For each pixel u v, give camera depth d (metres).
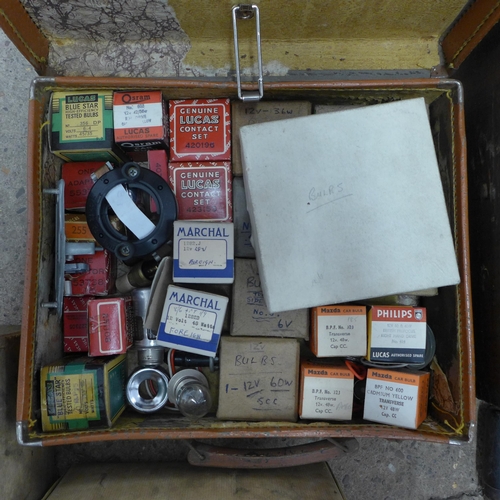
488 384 0.87
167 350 0.96
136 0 0.73
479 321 0.90
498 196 0.82
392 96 0.85
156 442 1.06
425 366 0.90
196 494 0.83
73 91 0.83
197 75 0.86
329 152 0.66
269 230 0.65
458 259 0.78
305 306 0.65
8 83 1.09
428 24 0.83
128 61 0.86
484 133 0.86
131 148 0.88
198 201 0.88
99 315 0.85
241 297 0.86
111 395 0.82
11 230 1.08
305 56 0.87
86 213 0.83
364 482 1.10
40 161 0.80
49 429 0.78
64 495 0.84
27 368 0.75
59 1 0.73
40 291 0.81
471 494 1.10
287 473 0.94
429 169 0.66
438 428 0.81
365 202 0.65
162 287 0.82
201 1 0.73
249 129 0.66
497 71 0.82
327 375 0.83
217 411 0.85
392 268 0.65
